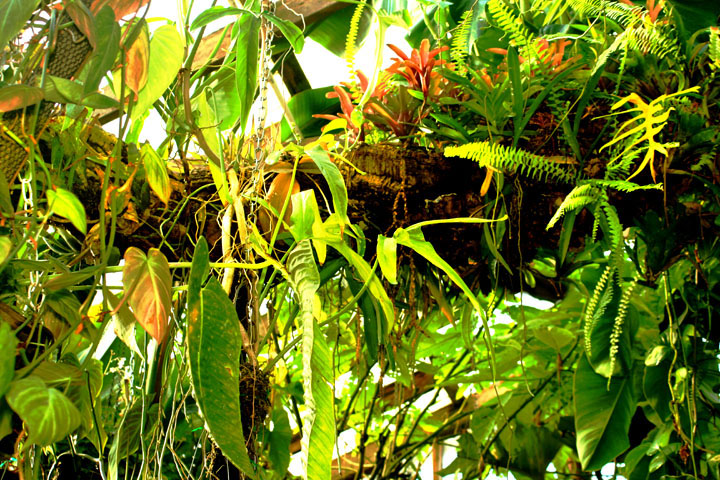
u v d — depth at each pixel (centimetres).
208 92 132
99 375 96
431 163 119
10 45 81
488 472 199
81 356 146
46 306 77
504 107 118
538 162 111
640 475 166
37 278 83
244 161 111
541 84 120
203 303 76
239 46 112
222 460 96
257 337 102
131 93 86
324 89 186
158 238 109
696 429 141
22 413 57
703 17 147
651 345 148
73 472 126
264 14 111
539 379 192
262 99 109
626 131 115
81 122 99
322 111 188
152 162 100
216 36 199
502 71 127
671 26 122
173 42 101
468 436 204
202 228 108
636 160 116
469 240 121
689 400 130
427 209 118
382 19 122
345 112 130
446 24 169
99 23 77
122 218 106
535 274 137
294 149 104
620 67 115
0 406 63
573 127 116
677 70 117
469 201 118
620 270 111
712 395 136
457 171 119
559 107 114
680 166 115
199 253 77
